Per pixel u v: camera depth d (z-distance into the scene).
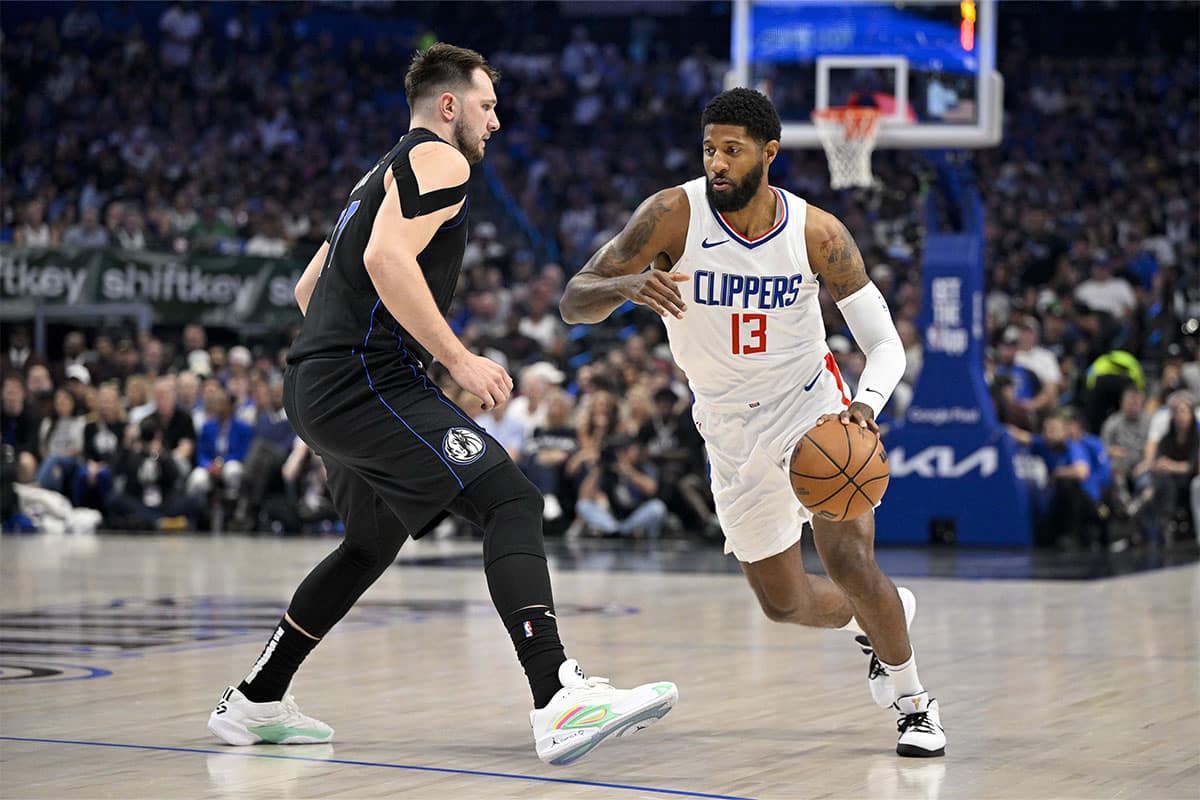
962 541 25.95
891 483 26.25
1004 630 14.02
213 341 36.25
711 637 13.42
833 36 26.38
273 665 8.24
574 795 6.88
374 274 7.47
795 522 8.58
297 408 7.97
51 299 34.69
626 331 39.22
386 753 8.01
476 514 7.79
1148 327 33.41
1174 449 26.84
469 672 11.23
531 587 7.45
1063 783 7.21
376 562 8.33
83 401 30.91
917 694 8.03
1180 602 16.72
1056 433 26.17
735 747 8.20
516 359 34.81
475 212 46.50
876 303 8.15
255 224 42.62
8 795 6.87
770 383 8.27
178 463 29.80
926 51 25.98
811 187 45.53
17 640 13.24
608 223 46.84
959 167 26.39
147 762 7.73
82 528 29.58
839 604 8.98
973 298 25.84
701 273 8.10
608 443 28.09
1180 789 7.07
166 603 16.53
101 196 46.41
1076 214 44.50
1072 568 21.50
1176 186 46.28
